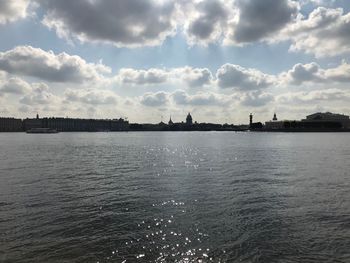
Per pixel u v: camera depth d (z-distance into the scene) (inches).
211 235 963.3
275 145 6220.5
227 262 799.1
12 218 1123.9
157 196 1473.9
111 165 2778.1
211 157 3619.6
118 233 981.2
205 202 1357.0
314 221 1093.8
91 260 808.9
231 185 1755.7
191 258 819.4
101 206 1290.6
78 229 1014.4
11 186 1728.6
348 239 935.0
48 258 817.5
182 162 3041.3
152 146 5989.2
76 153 4227.4
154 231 997.8
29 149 5039.4
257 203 1336.1
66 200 1393.9
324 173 2240.4
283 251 857.5
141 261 802.8
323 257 824.9
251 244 898.7
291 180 1929.1
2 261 800.9
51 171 2364.7
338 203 1338.6
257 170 2409.0
